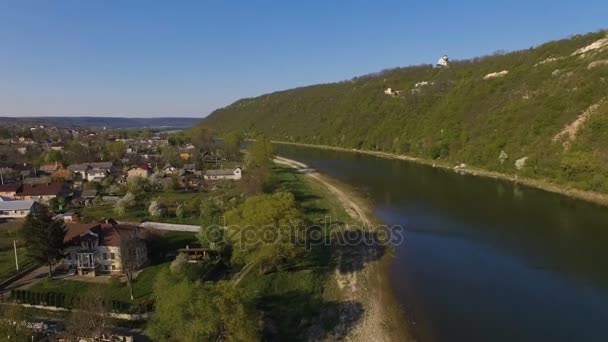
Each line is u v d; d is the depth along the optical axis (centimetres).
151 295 4266
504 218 7338
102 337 3456
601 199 8138
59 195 8788
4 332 2895
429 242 6238
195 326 2912
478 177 11094
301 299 4450
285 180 11188
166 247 5734
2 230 6794
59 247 4800
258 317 3688
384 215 7725
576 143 9544
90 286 4572
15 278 4788
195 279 4422
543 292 4584
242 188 8762
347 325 4003
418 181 10956
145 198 8719
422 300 4466
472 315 4141
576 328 3869
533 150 10569
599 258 5447
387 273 5166
